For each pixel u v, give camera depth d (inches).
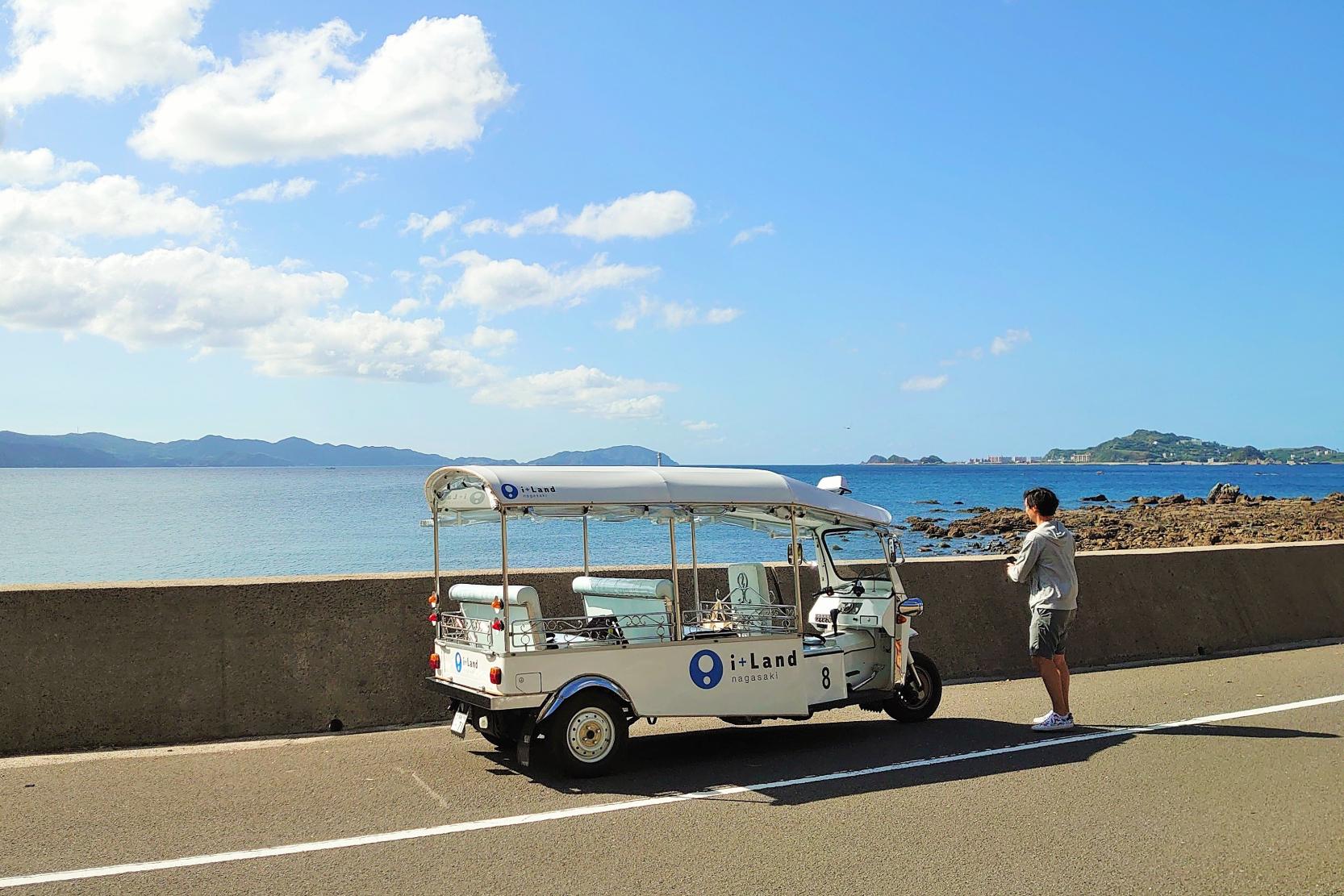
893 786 260.5
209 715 314.0
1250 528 1430.9
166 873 195.6
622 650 280.4
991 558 464.1
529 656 268.8
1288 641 509.7
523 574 365.1
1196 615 490.3
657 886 189.9
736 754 301.3
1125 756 291.6
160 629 314.8
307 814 235.8
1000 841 215.6
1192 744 304.8
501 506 266.5
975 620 445.7
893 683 335.6
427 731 327.9
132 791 253.9
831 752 302.8
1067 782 262.8
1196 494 3821.4
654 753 303.0
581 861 203.9
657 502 286.5
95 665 305.7
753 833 221.9
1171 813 235.3
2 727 293.7
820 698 320.8
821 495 324.8
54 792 252.4
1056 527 331.6
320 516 2399.1
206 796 249.9
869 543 349.7
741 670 297.7
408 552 1455.5
